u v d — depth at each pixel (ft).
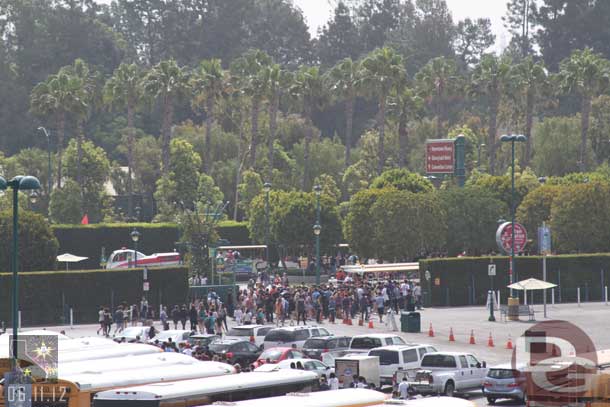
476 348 416.46
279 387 193.36
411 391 297.74
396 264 643.86
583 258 608.60
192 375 201.77
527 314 520.42
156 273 542.57
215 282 628.28
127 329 396.57
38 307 516.73
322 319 513.45
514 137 523.29
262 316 485.56
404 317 469.98
